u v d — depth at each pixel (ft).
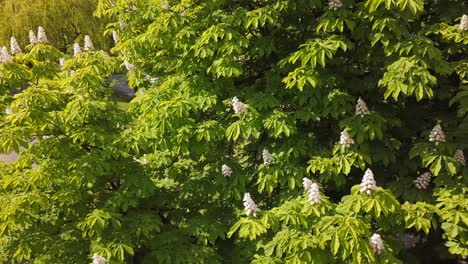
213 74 16.31
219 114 17.51
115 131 16.24
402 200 15.84
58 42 68.08
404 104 17.53
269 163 15.49
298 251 13.25
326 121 17.16
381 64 15.84
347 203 12.71
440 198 14.21
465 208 13.82
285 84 16.17
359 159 14.39
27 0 65.31
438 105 17.69
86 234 15.89
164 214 17.90
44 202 14.84
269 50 15.93
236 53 15.30
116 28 19.22
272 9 15.12
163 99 16.26
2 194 15.71
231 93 16.79
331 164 14.48
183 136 15.02
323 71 15.53
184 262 15.17
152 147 16.17
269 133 15.81
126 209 15.03
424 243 19.30
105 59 16.10
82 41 67.92
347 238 12.57
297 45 17.04
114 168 15.56
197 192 17.30
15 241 16.08
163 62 19.29
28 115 13.56
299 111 15.40
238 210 16.53
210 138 15.34
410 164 16.20
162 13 16.48
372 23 14.47
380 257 12.91
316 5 15.75
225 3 16.85
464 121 15.43
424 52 13.17
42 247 15.76
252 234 12.89
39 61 16.11
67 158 15.33
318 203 12.94
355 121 14.55
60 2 65.36
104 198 16.67
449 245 14.40
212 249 15.84
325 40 14.42
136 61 19.47
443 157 14.19
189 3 17.75
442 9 16.07
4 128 14.26
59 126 15.37
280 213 13.51
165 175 18.51
